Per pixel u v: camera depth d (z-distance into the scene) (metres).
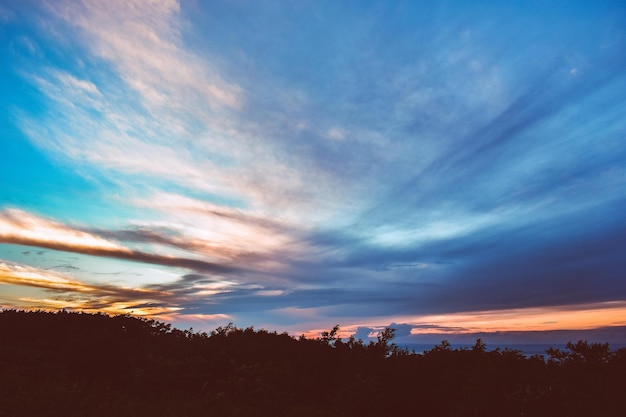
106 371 10.23
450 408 8.71
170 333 12.79
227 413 8.12
